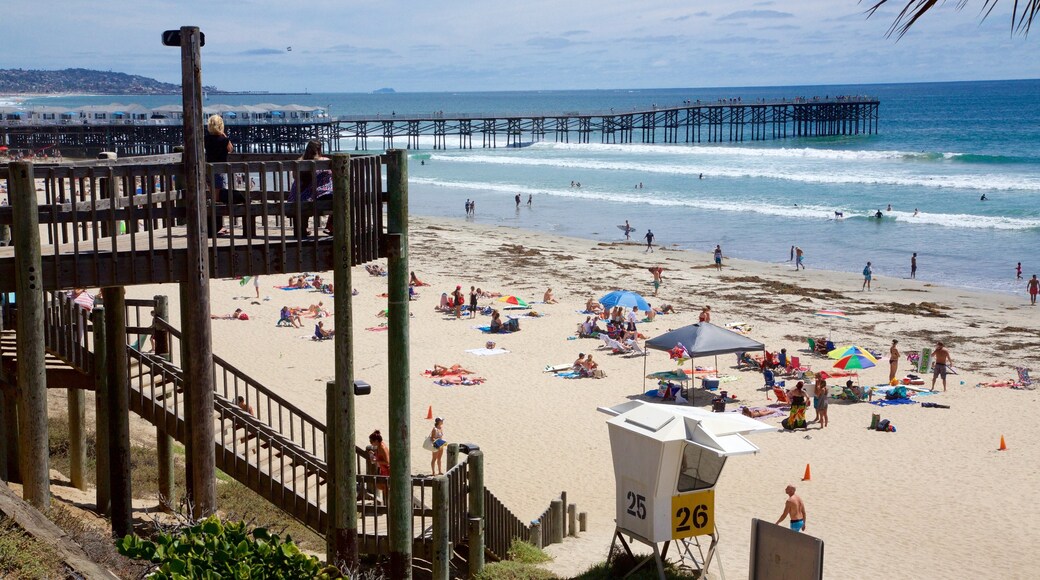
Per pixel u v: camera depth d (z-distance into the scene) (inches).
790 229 2527.1
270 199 461.7
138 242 447.8
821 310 1617.9
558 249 2293.3
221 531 261.6
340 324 418.6
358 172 421.1
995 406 1104.2
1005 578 665.0
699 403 1111.6
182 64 393.1
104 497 544.1
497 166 4446.4
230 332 1428.4
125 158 457.4
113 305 478.0
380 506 557.6
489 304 1636.3
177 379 527.2
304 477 529.3
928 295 1756.9
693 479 525.0
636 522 528.7
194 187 397.7
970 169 3698.3
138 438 766.5
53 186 378.9
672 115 5841.5
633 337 1378.0
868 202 2915.8
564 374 1230.9
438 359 1310.3
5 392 527.8
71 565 296.7
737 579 613.0
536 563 613.3
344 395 426.6
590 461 926.4
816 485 870.4
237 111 4382.4
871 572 672.4
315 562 260.5
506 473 893.2
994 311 1626.5
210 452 419.2
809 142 5423.2
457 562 574.9
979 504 821.2
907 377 1209.4
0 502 313.3
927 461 931.3
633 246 2335.1
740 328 1457.9
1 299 509.0
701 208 2930.6
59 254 384.5
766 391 1162.0
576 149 5398.6
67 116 3964.1
